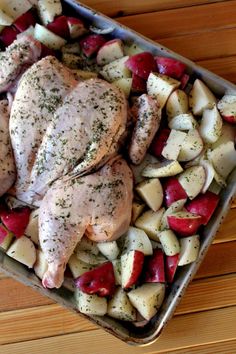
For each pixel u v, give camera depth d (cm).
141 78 66
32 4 68
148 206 65
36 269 63
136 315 63
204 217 63
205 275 68
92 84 61
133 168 65
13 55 63
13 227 63
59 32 68
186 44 72
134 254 62
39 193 62
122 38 67
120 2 72
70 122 59
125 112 61
